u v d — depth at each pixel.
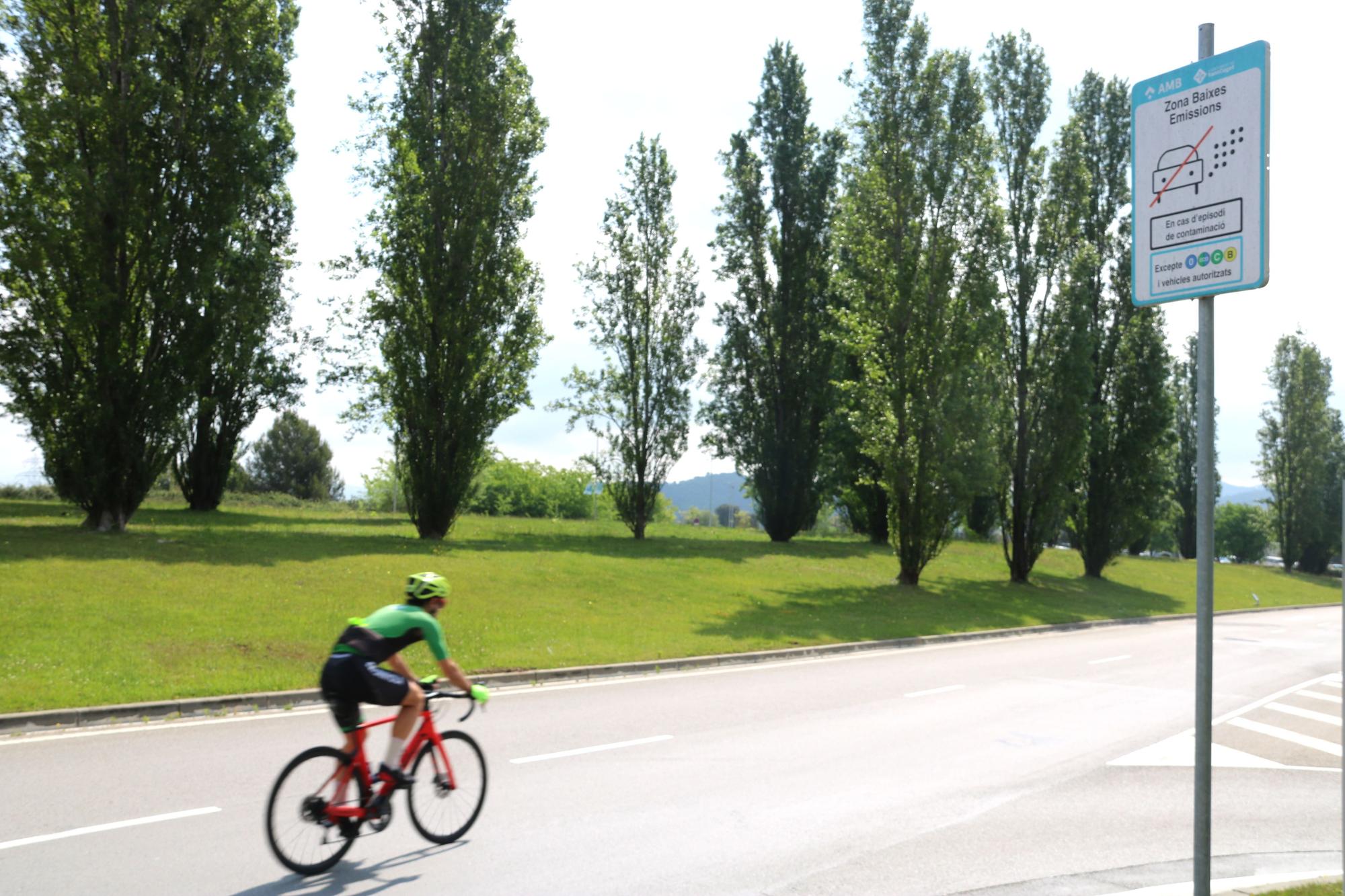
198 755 8.64
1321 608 45.78
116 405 21.83
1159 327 43.66
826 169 42.00
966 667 17.19
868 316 31.66
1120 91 44.41
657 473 37.56
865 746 10.05
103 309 21.19
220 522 29.78
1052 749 10.30
